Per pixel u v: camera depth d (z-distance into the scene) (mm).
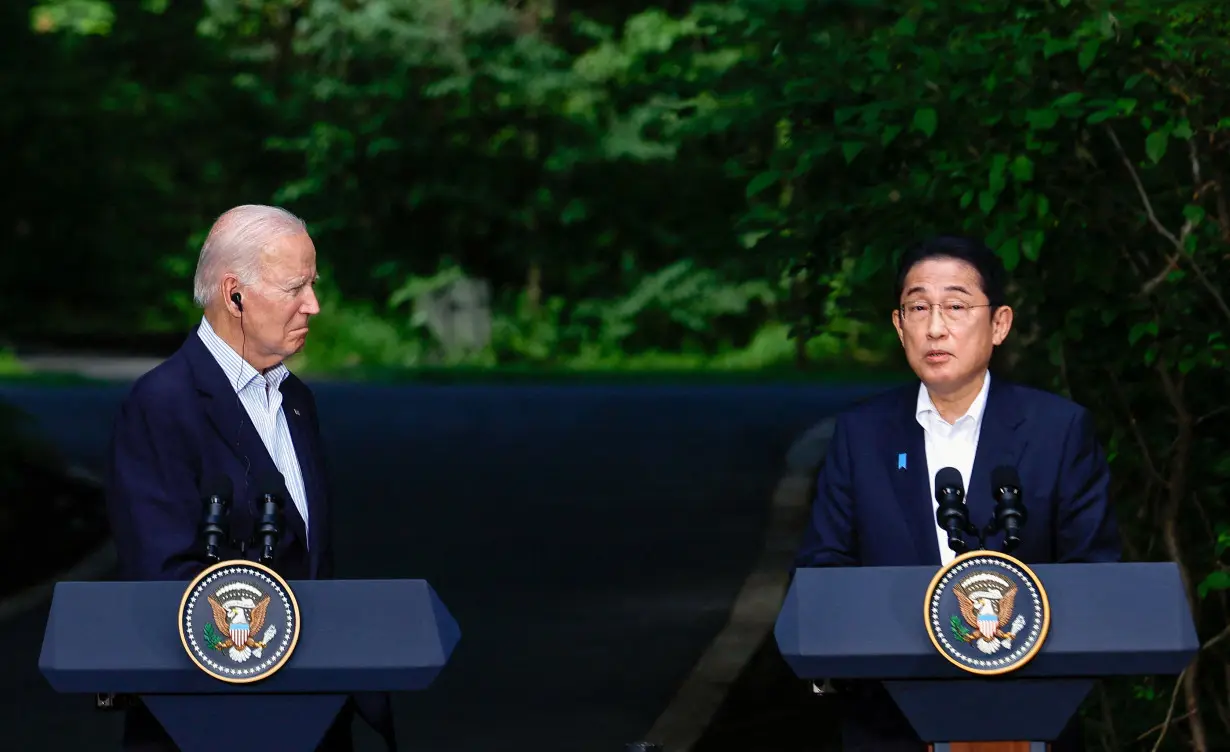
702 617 37125
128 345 134000
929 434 15586
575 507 53125
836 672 13078
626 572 42438
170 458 14820
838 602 13188
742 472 60281
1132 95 21781
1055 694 13195
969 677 13180
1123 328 23047
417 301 131125
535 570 42938
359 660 12898
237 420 15000
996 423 15375
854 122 23750
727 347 135375
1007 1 22938
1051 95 22422
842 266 25750
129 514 14781
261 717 13086
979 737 13250
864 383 102875
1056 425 15336
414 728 28844
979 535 14859
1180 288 22500
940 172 22672
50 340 137125
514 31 137750
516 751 27359
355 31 135875
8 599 39125
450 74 136125
